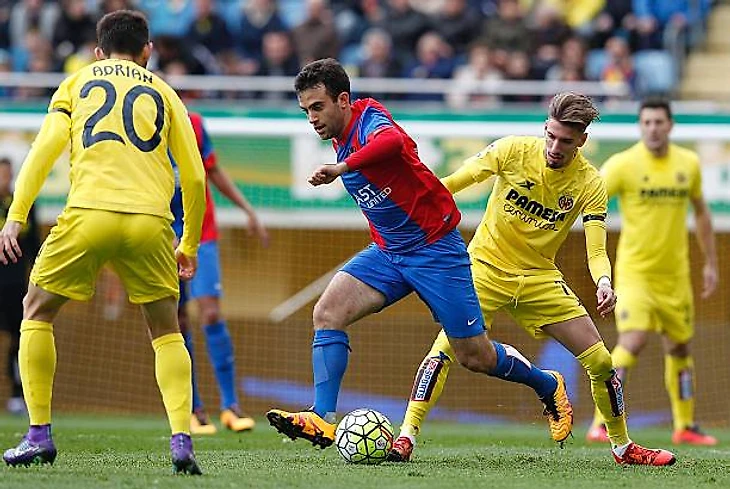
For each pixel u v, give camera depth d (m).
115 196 18.38
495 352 22.19
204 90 51.12
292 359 47.28
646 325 32.47
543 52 52.25
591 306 45.62
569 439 32.69
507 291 22.86
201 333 46.34
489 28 53.47
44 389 19.33
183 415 18.81
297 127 43.38
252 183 44.09
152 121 18.95
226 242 47.25
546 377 23.12
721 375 46.78
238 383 46.94
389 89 48.69
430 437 33.12
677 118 43.66
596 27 55.56
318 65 20.39
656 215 32.56
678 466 22.58
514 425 42.69
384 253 21.55
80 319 46.44
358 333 47.53
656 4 56.94
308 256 47.50
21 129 43.69
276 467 20.89
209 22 53.97
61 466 20.08
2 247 18.22
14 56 56.06
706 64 58.00
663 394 46.38
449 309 21.22
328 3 57.41
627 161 32.69
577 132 21.22
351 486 17.73
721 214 42.84
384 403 47.19
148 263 18.69
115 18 19.89
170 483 17.66
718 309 47.00
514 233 22.72
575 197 22.27
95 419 41.44
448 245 21.22
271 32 54.38
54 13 56.06
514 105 51.19
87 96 18.94
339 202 44.00
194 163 19.31
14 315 40.84
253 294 47.34
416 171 20.88
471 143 42.91
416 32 54.97
